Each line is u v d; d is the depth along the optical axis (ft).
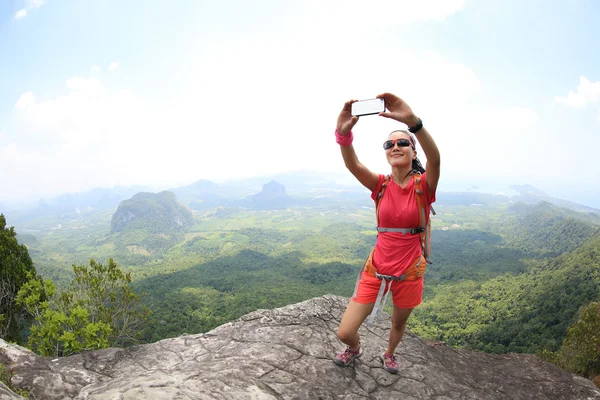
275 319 12.77
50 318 16.49
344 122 7.72
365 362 10.48
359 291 9.09
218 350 10.82
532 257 488.44
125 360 10.84
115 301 23.94
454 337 211.61
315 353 10.50
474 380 11.24
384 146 8.46
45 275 347.56
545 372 12.73
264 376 8.75
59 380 9.84
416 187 8.15
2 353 10.88
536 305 233.14
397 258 8.43
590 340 24.57
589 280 241.14
